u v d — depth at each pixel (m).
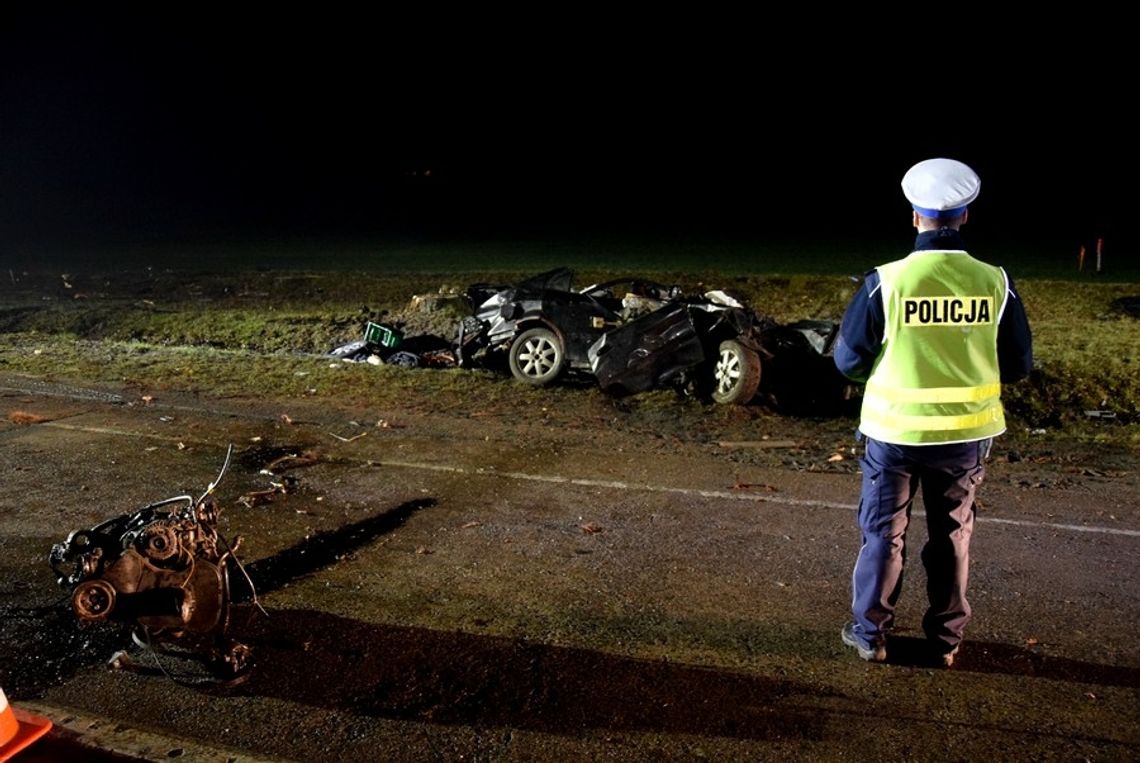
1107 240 27.12
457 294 15.56
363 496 6.56
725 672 4.19
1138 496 6.81
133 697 3.94
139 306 15.90
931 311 3.93
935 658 4.25
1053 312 14.70
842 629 4.60
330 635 4.48
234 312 15.31
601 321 10.53
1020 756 3.58
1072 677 4.19
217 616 3.90
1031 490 6.93
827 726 3.77
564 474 7.13
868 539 4.22
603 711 3.86
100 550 3.75
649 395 10.26
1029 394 10.37
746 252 24.20
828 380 10.20
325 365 11.29
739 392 9.66
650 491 6.76
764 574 5.29
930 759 3.56
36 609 4.73
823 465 7.57
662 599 4.94
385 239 29.61
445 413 9.11
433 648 4.37
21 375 10.42
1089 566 5.46
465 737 3.67
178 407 9.07
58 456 7.34
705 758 3.55
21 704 3.88
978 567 5.42
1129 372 10.76
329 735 3.68
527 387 10.54
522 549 5.62
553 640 4.46
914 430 3.97
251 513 6.17
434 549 5.60
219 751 3.55
